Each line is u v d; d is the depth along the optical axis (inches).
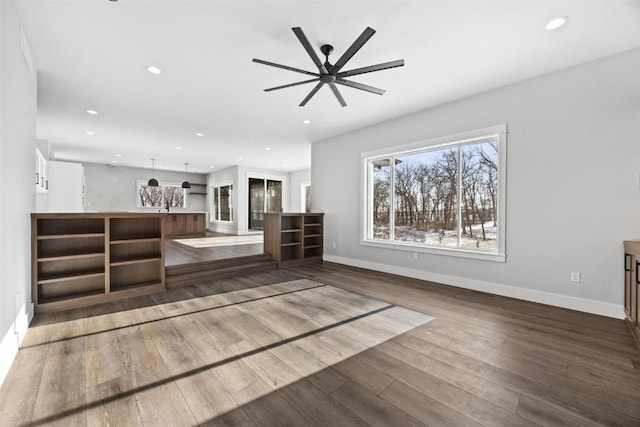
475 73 127.2
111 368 76.6
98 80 134.7
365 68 97.4
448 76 130.0
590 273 118.4
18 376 72.5
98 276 137.0
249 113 179.0
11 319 79.3
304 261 226.8
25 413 59.6
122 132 221.8
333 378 73.2
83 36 100.5
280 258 212.1
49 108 170.4
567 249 123.6
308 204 410.3
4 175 73.6
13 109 82.1
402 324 107.3
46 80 134.3
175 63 119.9
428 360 82.0
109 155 313.1
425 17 90.7
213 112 177.6
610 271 114.0
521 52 110.3
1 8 71.0
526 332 100.3
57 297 124.6
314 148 252.7
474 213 157.8
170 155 313.3
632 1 82.3
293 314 117.0
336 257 232.5
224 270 182.1
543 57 113.8
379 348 89.0
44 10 86.9
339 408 62.3
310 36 101.1
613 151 112.7
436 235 174.6
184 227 370.3
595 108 116.0
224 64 120.8
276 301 133.6
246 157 324.5
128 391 67.2
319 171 247.3
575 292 122.0
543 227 129.5
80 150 286.4
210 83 138.5
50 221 124.9
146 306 125.6
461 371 76.5
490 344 91.6
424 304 129.8
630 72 109.0
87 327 102.6
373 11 88.3
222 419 58.8
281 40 104.0
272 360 81.6
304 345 90.6
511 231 138.7
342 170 226.8
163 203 430.9
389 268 194.7
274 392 67.5
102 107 169.0
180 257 199.0
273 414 60.3
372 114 180.5
